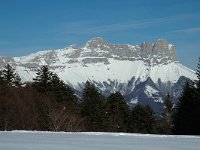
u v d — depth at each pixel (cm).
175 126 6988
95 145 1919
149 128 9738
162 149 1800
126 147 1852
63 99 8238
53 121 6200
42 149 1644
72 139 2334
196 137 2877
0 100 6253
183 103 6831
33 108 6794
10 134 2777
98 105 8731
